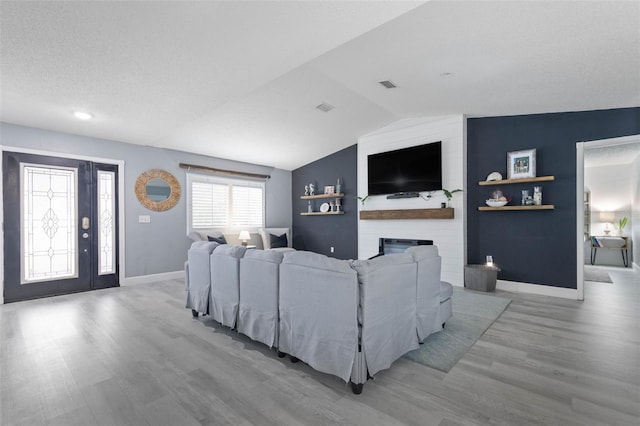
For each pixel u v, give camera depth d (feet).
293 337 6.92
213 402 5.56
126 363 7.06
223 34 7.33
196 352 7.67
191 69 8.98
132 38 7.32
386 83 11.82
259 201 22.16
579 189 12.46
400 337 6.97
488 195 14.65
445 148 15.38
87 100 10.52
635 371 6.56
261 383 6.21
